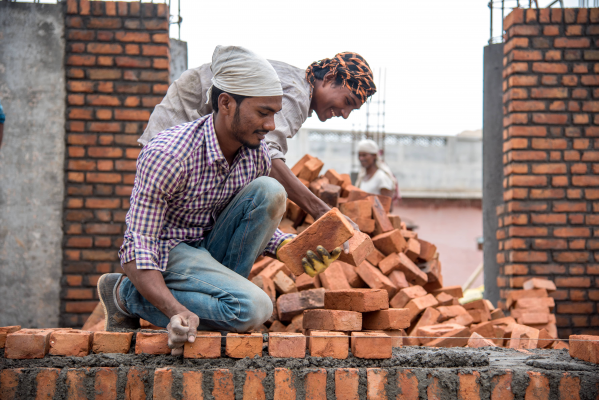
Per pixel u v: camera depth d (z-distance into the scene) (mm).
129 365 2094
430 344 2980
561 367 2189
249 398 2033
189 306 2145
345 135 16859
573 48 4906
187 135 2117
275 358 2096
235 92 2061
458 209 17359
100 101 4543
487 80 5430
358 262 2342
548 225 4816
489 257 5312
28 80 4496
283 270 3504
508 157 4930
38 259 4391
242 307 2109
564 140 4867
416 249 3857
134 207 2037
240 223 2295
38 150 4465
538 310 4199
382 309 2539
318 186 3879
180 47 5188
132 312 2297
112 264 4445
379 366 2137
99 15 4590
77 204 4457
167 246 2188
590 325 4730
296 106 2850
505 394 2102
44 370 2053
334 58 2957
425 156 17516
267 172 2443
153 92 4594
